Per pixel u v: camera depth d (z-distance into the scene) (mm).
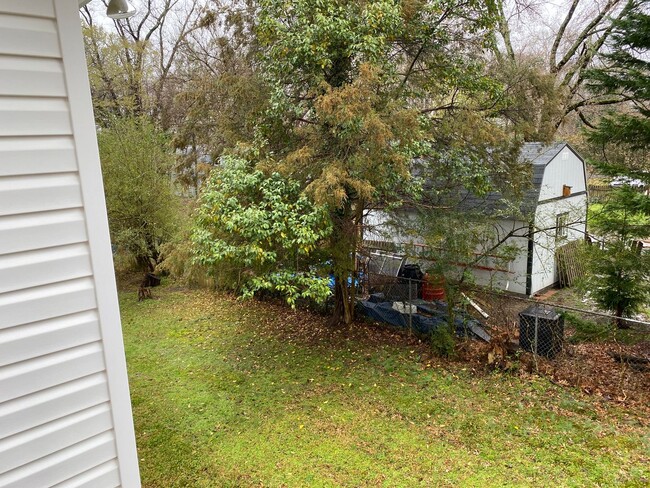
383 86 6957
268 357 7738
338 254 7289
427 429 5430
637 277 7176
